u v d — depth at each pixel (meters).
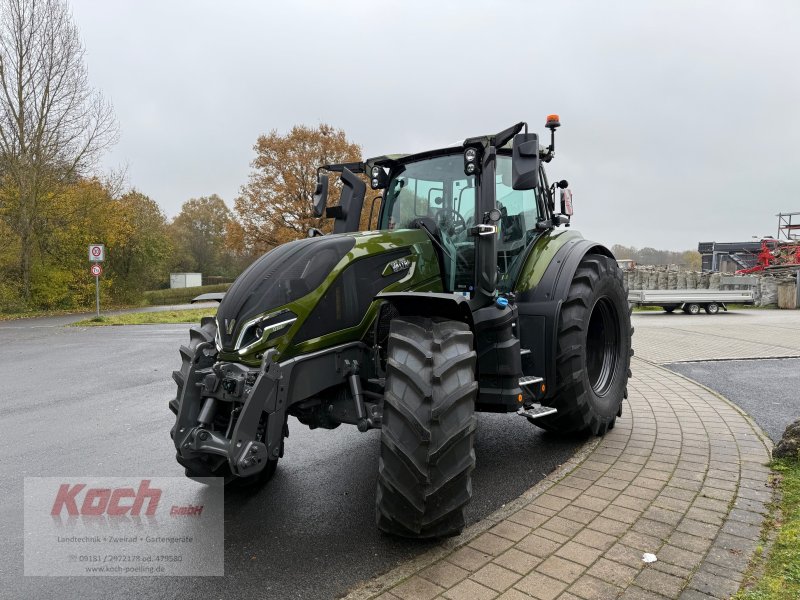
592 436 4.43
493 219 3.52
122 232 25.67
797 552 2.49
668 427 4.65
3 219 20.83
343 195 4.36
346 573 2.51
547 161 4.59
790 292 20.38
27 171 20.98
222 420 2.89
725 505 3.04
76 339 12.04
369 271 3.32
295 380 2.89
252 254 27.55
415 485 2.50
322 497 3.44
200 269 57.41
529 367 3.93
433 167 4.18
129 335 12.78
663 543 2.65
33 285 21.73
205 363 2.94
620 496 3.22
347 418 3.12
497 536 2.78
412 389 2.57
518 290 4.10
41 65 20.81
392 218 4.34
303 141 26.27
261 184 26.16
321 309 3.05
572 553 2.58
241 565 2.62
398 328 2.81
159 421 5.39
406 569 2.49
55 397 6.48
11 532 3.06
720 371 7.20
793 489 3.21
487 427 4.94
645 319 15.54
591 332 4.84
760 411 5.13
